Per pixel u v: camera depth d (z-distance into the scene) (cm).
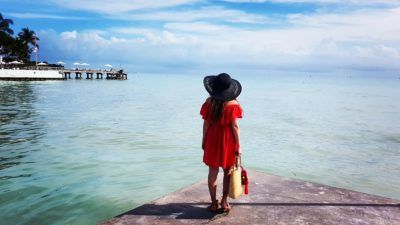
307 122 2647
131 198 884
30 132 1827
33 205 802
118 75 12000
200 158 1366
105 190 938
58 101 3928
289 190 511
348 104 4797
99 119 2481
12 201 822
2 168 1112
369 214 434
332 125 2512
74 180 1016
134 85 9819
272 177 571
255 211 437
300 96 6619
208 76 421
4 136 1688
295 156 1488
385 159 1464
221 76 404
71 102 3872
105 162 1251
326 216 426
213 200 428
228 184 421
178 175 1123
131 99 4647
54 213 760
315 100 5516
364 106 4497
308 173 1234
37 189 918
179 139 1769
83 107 3362
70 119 2430
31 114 2666
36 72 7956
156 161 1302
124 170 1158
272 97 6066
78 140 1653
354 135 2080
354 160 1438
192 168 1215
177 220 410
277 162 1377
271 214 429
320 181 1144
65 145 1518
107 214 769
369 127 2448
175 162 1295
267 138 1902
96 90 6438
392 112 3675
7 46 8975
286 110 3631
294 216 425
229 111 394
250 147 1650
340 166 1337
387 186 1109
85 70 10556
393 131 2270
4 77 7369
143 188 973
